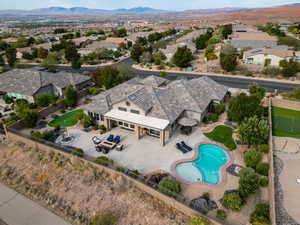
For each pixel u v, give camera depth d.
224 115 44.28
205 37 125.19
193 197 24.56
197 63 91.69
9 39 159.25
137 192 25.50
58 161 31.11
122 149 33.59
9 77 57.00
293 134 37.41
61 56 107.38
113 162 30.55
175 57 83.31
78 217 23.78
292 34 145.25
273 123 40.88
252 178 23.11
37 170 30.56
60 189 27.27
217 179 27.77
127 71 68.56
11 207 25.42
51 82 54.53
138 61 96.56
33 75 55.31
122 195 25.34
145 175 26.86
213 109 45.53
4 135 38.78
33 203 25.88
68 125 41.25
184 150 32.59
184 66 84.06
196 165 30.38
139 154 32.47
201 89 45.91
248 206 23.39
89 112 41.09
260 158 28.89
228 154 32.22
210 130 38.78
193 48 108.50
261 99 48.44
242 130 32.47
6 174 30.47
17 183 28.94
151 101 38.44
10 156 33.75
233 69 75.88
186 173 28.83
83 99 53.78
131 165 30.08
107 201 24.89
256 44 103.19
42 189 27.62
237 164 30.00
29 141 34.88
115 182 26.78
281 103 47.38
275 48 90.06
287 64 66.75
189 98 41.59
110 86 55.75
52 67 87.12
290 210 23.11
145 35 162.62
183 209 22.61
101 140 35.94
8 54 90.38
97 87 61.19
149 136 37.25
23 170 30.89
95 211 24.08
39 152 33.56
